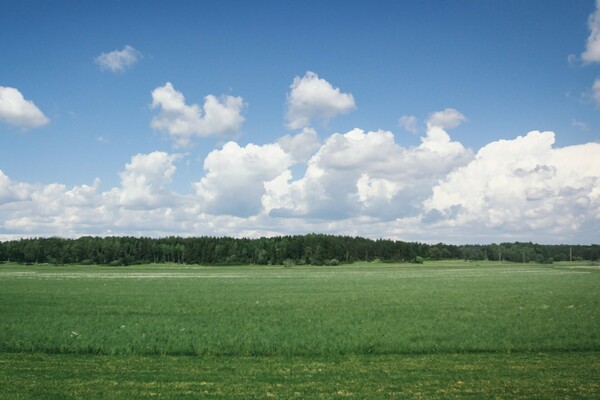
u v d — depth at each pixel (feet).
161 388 49.47
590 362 59.62
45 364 60.34
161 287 196.34
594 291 165.17
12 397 46.39
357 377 53.52
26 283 217.36
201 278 272.92
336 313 108.06
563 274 303.89
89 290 178.29
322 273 343.26
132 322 94.12
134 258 559.79
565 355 64.03
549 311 107.45
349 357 64.03
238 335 77.92
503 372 54.90
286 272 364.99
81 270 397.60
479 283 216.33
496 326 85.20
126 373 55.62
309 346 69.46
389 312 109.19
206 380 52.54
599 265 511.40
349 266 512.22
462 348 67.62
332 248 567.59
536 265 518.37
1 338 75.77
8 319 97.45
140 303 132.57
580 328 81.87
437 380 51.83
